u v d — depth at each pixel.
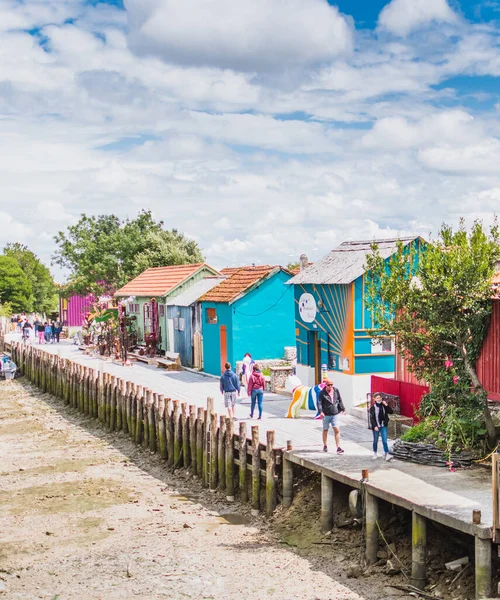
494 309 17.39
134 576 15.72
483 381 17.75
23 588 15.38
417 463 17.11
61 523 19.36
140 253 60.75
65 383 37.88
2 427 32.22
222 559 16.42
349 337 24.75
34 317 81.00
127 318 47.97
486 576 12.32
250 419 24.50
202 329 37.44
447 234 17.14
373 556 15.27
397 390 21.34
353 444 19.75
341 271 25.64
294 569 15.57
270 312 34.72
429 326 16.98
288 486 18.77
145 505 20.77
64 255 63.59
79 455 26.69
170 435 24.86
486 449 16.88
